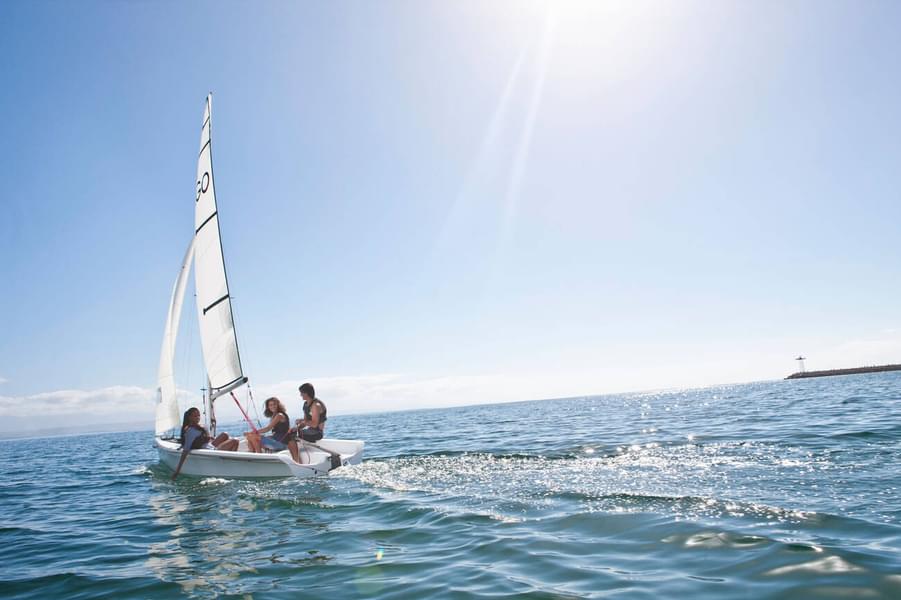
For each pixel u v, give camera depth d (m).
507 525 5.37
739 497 5.79
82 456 23.12
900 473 6.57
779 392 42.81
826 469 7.16
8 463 21.09
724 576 3.57
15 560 5.54
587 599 3.34
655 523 4.98
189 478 10.76
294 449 10.05
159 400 13.66
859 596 3.08
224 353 12.79
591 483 7.27
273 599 3.74
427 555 4.56
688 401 43.44
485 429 21.97
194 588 4.15
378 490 7.82
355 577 4.12
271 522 6.33
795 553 3.87
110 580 4.55
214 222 13.12
